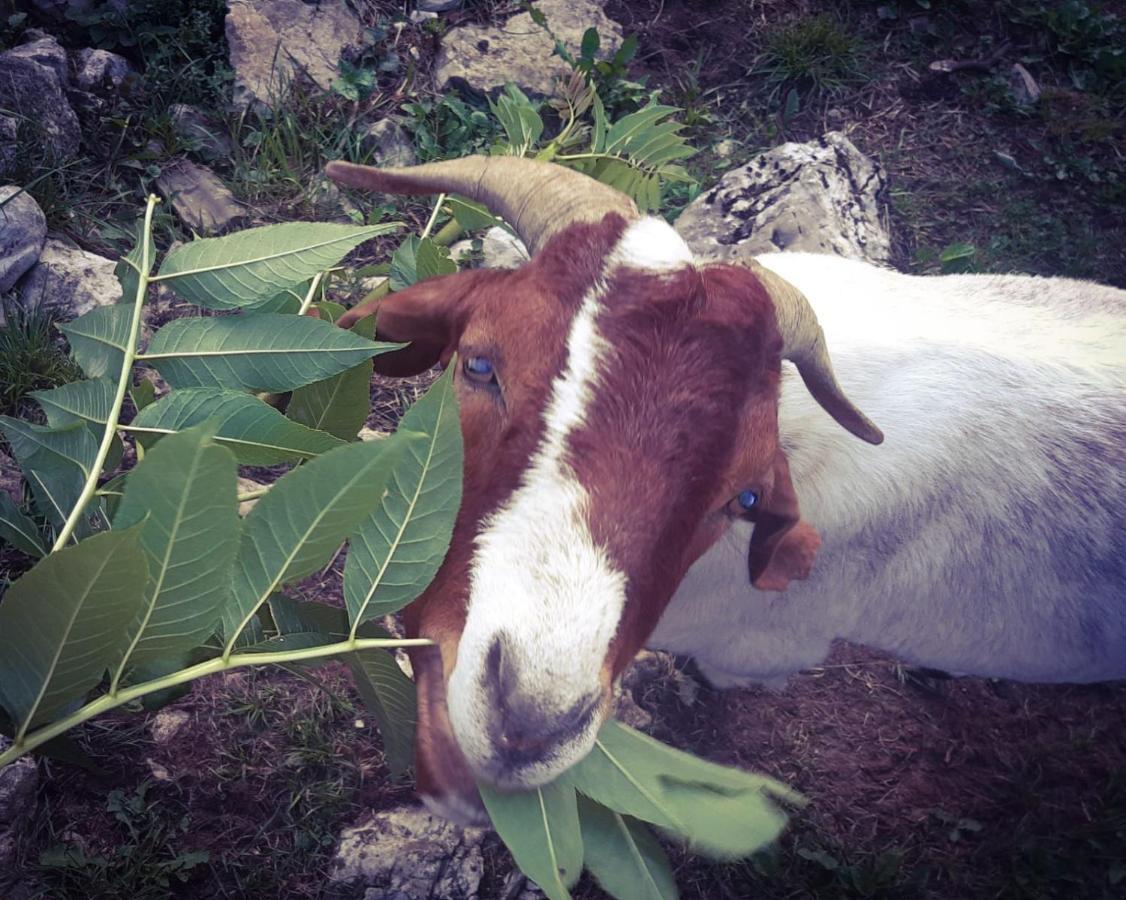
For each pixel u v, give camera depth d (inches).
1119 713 33.2
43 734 13.1
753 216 37.8
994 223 45.3
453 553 15.9
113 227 34.3
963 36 51.3
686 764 15.3
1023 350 29.2
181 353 17.3
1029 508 28.1
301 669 17.3
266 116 38.7
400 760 18.3
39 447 15.9
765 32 48.5
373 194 38.1
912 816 29.2
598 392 16.2
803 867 27.1
